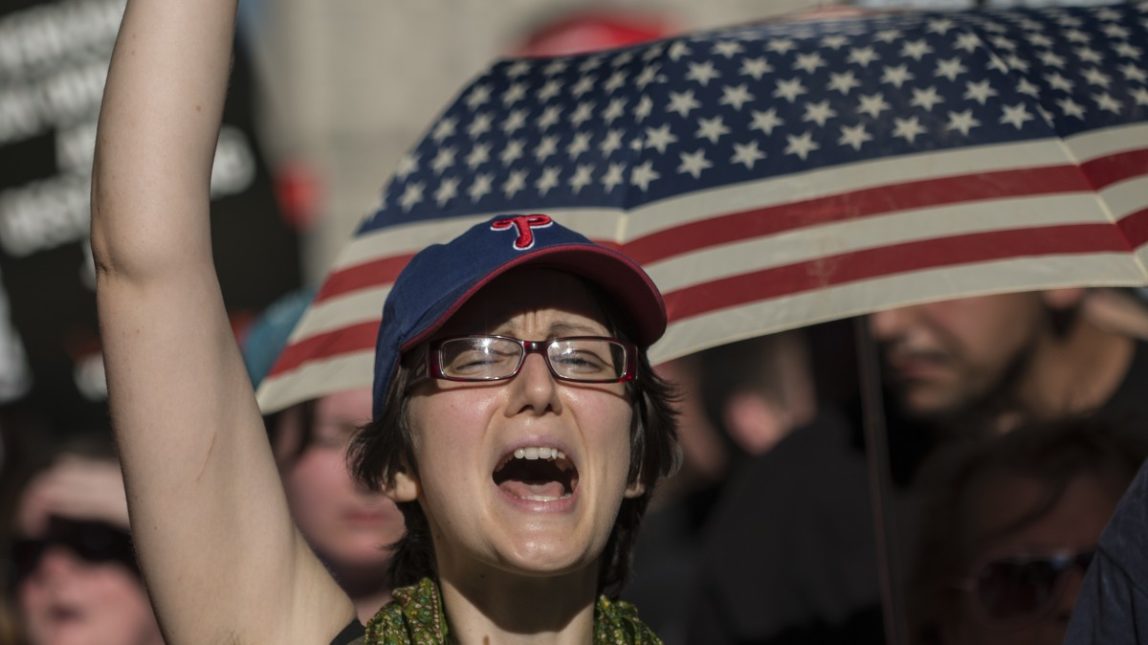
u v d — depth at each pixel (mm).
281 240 17922
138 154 7227
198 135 7324
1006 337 12727
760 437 17938
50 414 17391
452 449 7445
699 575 14516
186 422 7258
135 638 13188
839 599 13711
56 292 17453
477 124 9883
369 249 9789
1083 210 8570
